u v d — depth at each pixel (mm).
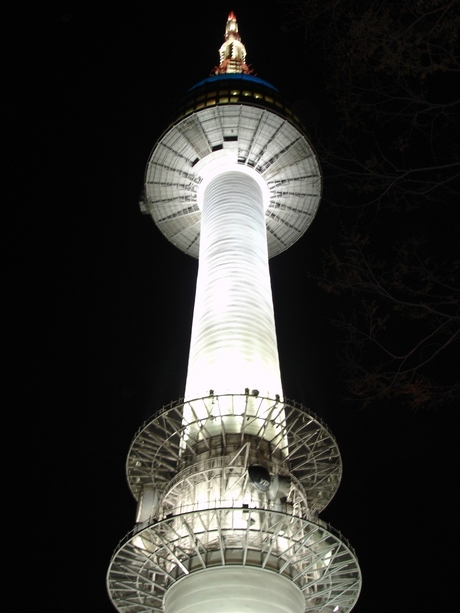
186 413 35688
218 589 26312
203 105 53344
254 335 39188
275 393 36469
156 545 28562
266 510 26516
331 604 32062
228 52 71438
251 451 32125
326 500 37469
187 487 31672
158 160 55781
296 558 28812
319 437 35125
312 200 57469
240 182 52281
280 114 53094
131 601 31844
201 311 41875
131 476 36969
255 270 43969
